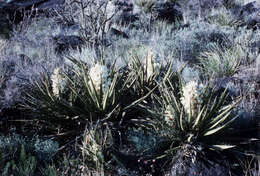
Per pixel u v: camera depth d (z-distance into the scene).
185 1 12.21
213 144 4.11
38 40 8.50
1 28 10.20
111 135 4.09
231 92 5.42
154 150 4.05
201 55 7.55
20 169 3.65
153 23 10.95
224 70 6.42
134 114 4.70
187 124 4.08
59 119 4.55
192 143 4.00
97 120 4.36
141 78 4.98
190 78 6.03
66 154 4.17
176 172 3.71
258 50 7.28
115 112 4.44
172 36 8.84
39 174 3.81
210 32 8.77
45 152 4.03
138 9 11.69
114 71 5.09
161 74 5.36
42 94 4.70
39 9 11.45
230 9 11.34
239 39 7.72
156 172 3.83
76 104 4.66
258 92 5.41
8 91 5.05
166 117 4.19
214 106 4.06
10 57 6.54
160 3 11.77
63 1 11.90
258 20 10.02
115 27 10.27
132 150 4.17
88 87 4.37
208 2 11.89
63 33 9.09
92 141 4.00
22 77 5.60
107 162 3.96
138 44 8.46
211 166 3.83
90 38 7.88
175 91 4.43
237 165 3.85
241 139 4.09
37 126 4.70
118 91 4.54
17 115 4.91
